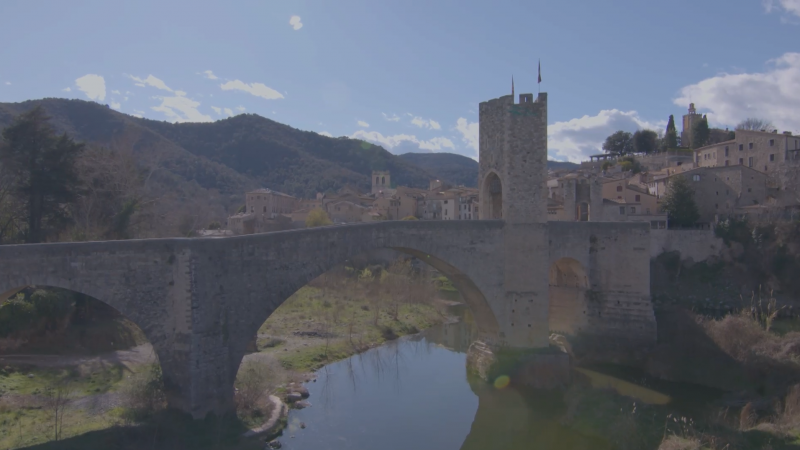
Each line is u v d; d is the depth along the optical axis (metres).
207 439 26.83
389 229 35.88
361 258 90.38
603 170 123.62
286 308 64.75
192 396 27.89
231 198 156.75
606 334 46.62
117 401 30.80
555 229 44.72
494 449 30.84
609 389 36.53
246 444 27.89
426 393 39.81
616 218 77.38
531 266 39.72
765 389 37.44
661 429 29.91
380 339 56.03
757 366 39.25
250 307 30.23
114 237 52.88
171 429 26.62
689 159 123.19
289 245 31.75
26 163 50.62
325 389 39.94
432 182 154.12
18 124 50.81
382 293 74.38
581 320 48.12
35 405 30.02
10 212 53.38
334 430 32.31
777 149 92.94
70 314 44.00
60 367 36.75
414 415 35.44
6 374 34.16
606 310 46.75
